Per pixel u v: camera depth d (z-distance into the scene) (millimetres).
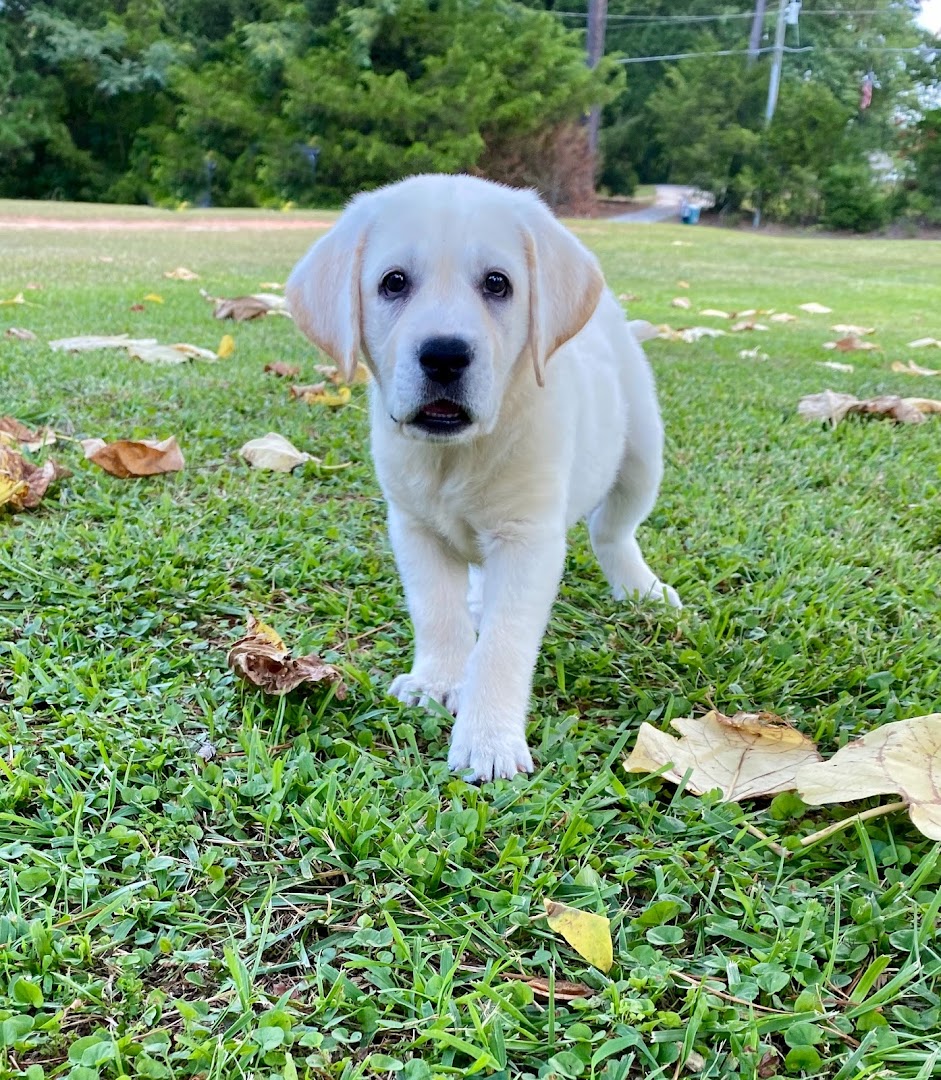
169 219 5965
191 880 492
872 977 435
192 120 8422
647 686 710
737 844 530
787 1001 434
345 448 1179
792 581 869
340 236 702
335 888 494
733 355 1975
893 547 939
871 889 497
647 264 4246
